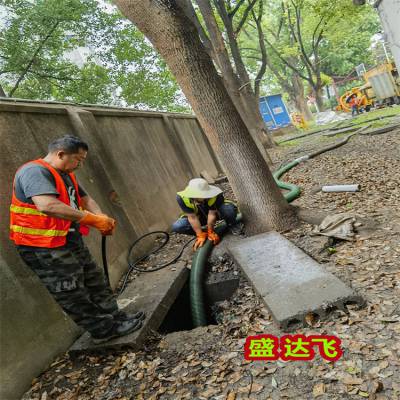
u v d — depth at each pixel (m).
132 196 5.88
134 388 2.66
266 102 27.41
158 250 5.07
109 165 5.44
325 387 2.20
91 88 15.76
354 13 20.77
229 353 2.78
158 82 18.80
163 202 7.11
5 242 3.10
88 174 4.86
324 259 3.78
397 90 20.25
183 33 4.75
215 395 2.40
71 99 15.85
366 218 4.41
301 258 3.70
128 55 16.86
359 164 8.02
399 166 6.94
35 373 2.97
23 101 4.40
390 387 2.07
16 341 2.89
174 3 4.67
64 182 2.84
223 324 3.27
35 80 15.28
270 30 28.94
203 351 2.89
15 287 3.05
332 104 42.75
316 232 4.32
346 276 3.32
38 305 3.22
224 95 5.08
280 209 5.06
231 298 4.03
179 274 4.30
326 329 2.70
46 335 3.20
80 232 3.00
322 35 28.12
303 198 6.29
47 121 4.50
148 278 4.37
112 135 6.18
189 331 3.22
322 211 5.14
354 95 24.27
